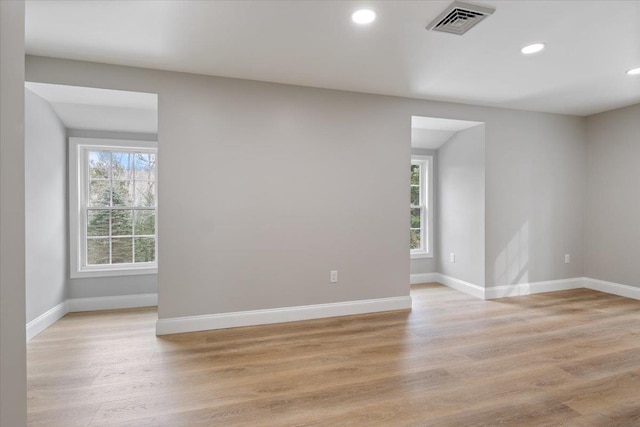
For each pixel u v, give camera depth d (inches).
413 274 204.2
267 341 118.5
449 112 162.1
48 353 108.9
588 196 190.7
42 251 128.6
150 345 114.9
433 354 108.6
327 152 142.3
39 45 103.5
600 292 182.7
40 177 126.7
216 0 80.8
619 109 174.9
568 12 86.7
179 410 79.0
